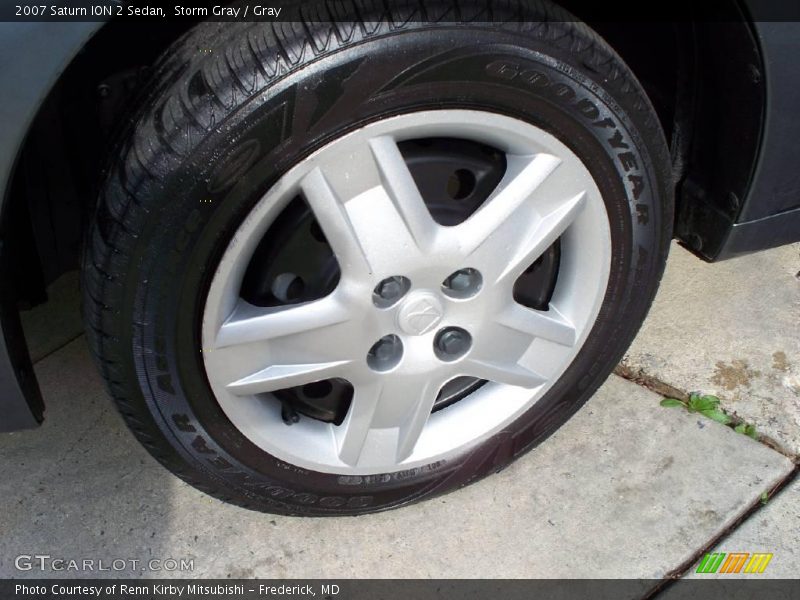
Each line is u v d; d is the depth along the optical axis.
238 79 1.43
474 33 1.49
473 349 1.86
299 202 1.65
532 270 1.93
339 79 1.45
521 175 1.68
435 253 1.66
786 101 1.78
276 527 2.12
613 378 2.46
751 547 2.09
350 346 1.74
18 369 1.70
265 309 1.67
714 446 2.30
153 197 1.46
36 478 2.21
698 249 2.14
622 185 1.77
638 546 2.09
